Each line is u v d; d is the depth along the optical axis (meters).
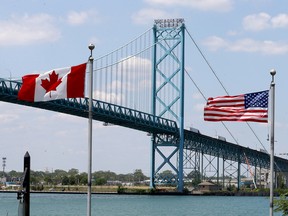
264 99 72.38
